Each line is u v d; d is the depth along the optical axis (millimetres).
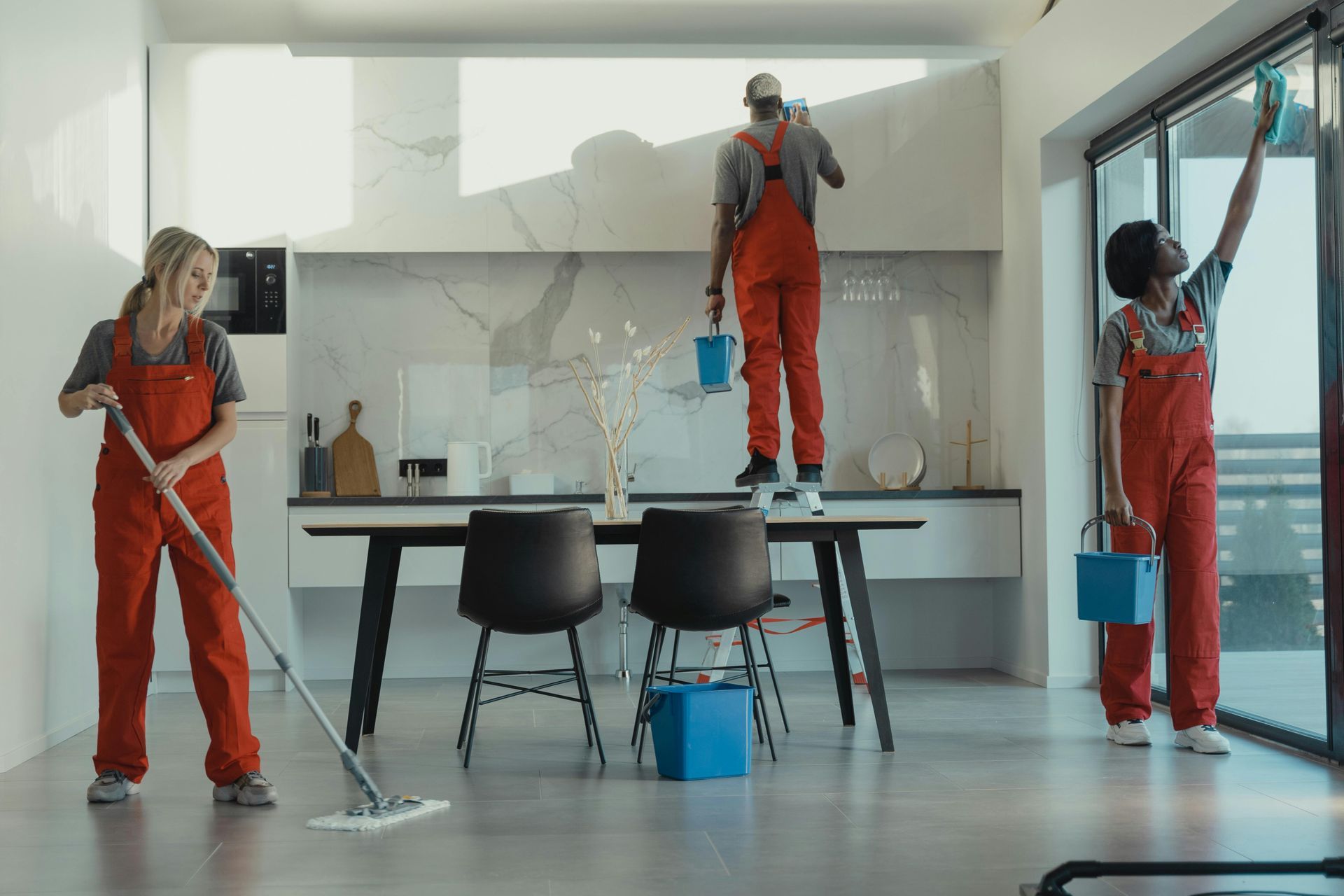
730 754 3434
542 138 5516
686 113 5551
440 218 5480
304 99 5457
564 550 3637
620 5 5539
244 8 5492
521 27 5645
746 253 4676
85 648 4359
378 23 5602
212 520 3178
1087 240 5168
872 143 5578
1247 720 4027
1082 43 4707
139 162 5148
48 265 4059
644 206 5527
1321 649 3623
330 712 4672
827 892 2357
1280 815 2951
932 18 5656
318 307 5684
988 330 5879
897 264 5895
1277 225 3807
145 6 5254
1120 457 3871
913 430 5871
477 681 3689
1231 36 3908
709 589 3650
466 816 2979
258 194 5316
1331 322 3467
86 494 4383
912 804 3080
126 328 3137
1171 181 4508
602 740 4031
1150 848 2654
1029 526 5352
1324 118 3510
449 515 5309
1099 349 3916
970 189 5602
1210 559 3779
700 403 5816
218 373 3223
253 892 2371
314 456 5480
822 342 5863
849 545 3885
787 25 5684
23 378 3820
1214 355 3879
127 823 2930
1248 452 4020
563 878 2447
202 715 4637
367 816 2920
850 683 4312
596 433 5766
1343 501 3434
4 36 3703
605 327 5785
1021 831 2811
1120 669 3898
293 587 5234
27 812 3053
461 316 5746
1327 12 3486
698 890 2367
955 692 5051
